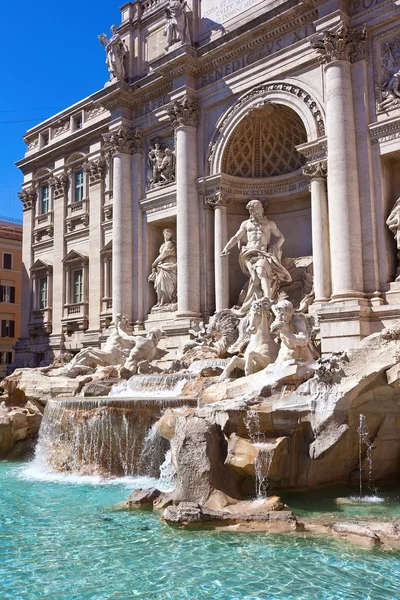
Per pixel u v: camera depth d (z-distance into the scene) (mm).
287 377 15141
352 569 9180
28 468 19406
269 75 25938
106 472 17297
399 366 14156
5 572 9336
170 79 29734
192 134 28578
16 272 58562
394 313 20812
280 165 28109
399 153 21844
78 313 37125
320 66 24188
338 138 22328
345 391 14000
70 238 38500
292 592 8391
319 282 23266
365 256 22031
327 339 21688
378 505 13016
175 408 16203
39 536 11125
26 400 25000
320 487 14594
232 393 16141
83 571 9320
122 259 31281
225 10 28469
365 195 22188
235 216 28641
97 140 36812
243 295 26750
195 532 11148
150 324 30141
